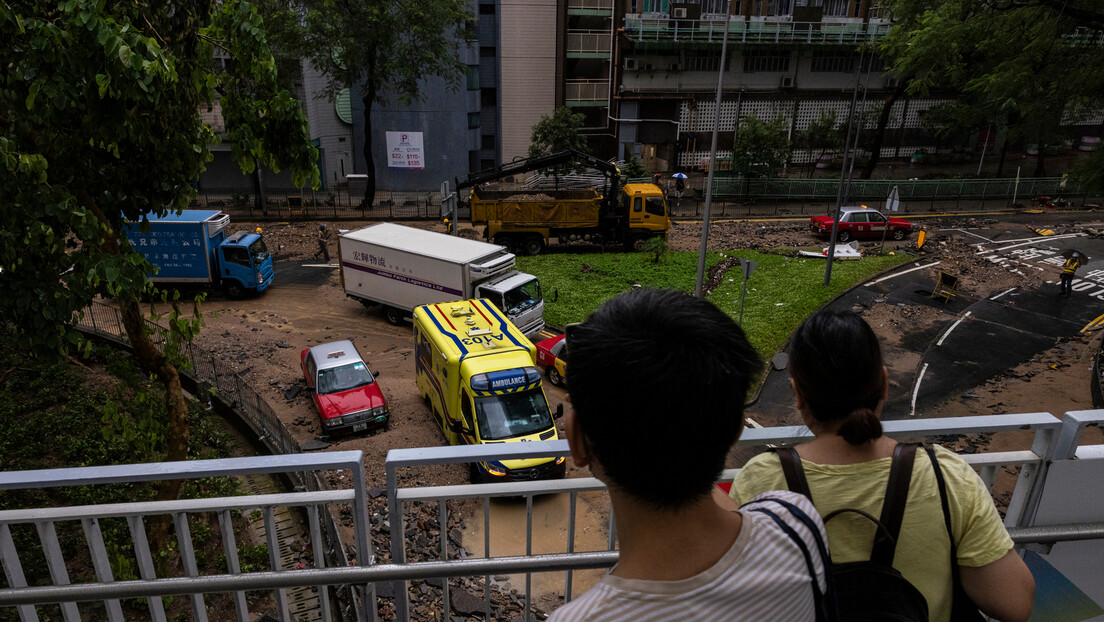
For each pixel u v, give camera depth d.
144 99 7.11
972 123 41.00
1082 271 31.33
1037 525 2.34
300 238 35.66
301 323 24.84
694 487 0.91
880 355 1.54
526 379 14.91
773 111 50.09
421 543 12.16
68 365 17.39
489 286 22.08
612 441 0.90
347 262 25.28
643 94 47.69
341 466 2.30
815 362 1.54
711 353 0.90
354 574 2.35
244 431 17.91
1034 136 23.67
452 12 35.41
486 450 2.28
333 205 40.81
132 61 6.07
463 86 43.19
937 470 1.52
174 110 8.17
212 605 10.63
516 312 22.14
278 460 2.28
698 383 0.86
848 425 1.53
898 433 2.23
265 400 18.53
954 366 21.92
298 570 2.38
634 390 0.87
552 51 45.78
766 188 45.06
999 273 31.02
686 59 47.84
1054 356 22.62
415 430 16.77
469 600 10.48
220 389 19.17
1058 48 19.89
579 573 11.20
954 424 2.26
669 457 0.87
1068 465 2.29
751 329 23.50
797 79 49.97
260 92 9.05
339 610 9.77
